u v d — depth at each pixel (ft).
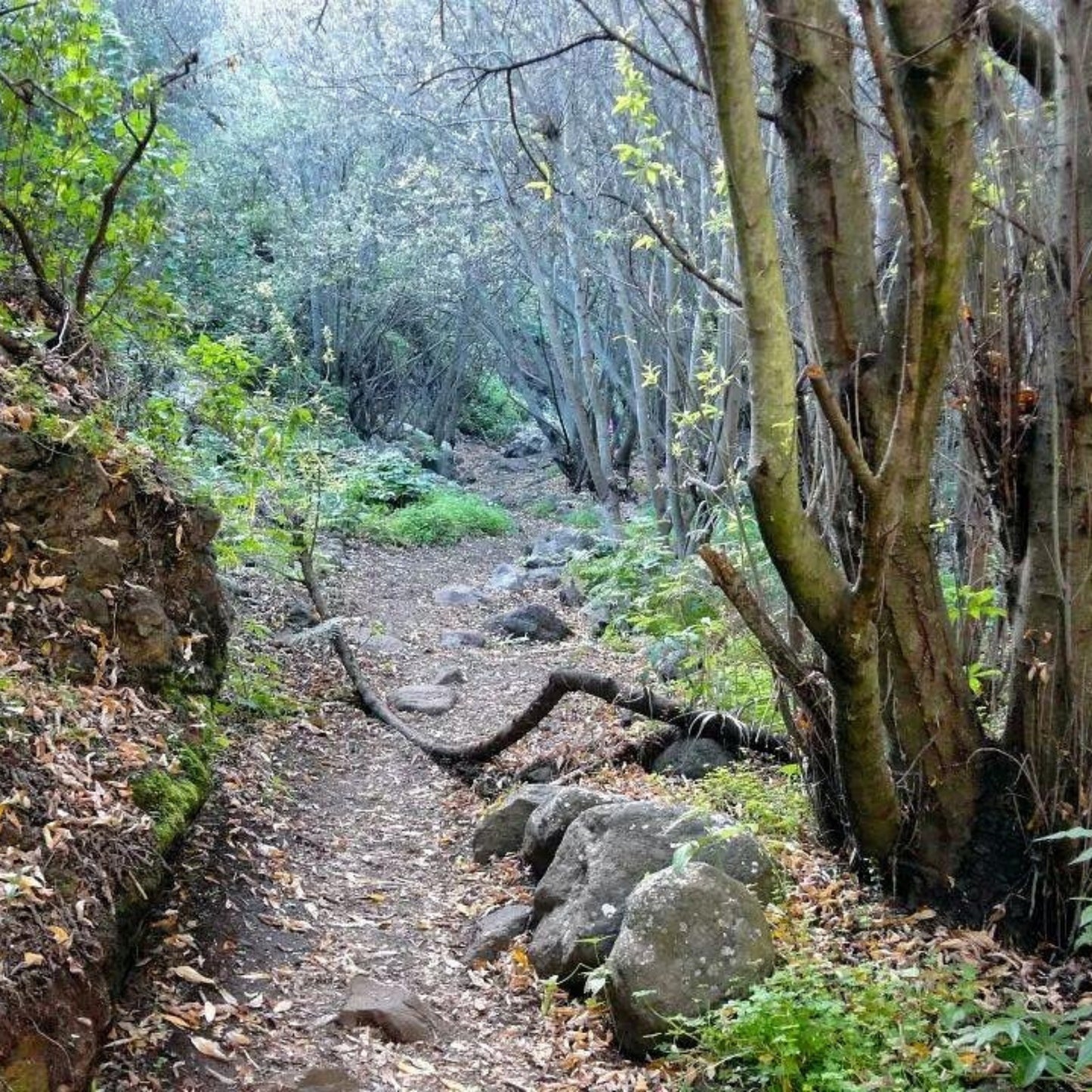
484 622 33.81
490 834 16.83
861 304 12.96
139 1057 10.00
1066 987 11.87
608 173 35.27
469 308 63.82
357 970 12.84
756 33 12.25
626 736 20.56
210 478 25.80
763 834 15.67
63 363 15.83
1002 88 12.64
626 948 11.70
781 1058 10.14
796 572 11.53
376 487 50.88
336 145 58.75
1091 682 12.26
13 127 18.75
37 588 12.96
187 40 50.55
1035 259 12.39
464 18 38.81
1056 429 12.26
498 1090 10.83
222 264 52.60
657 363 40.47
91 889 10.09
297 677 25.25
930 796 13.37
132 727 12.87
